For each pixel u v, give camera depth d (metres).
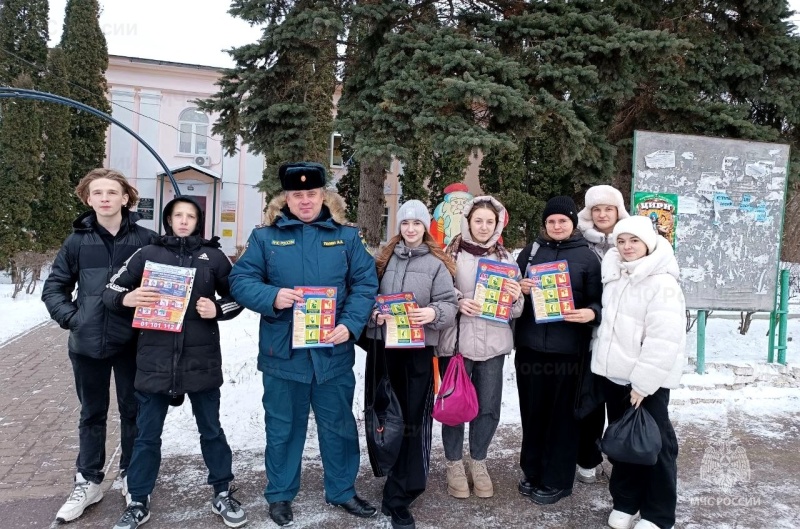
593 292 3.33
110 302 2.92
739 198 5.56
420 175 19.27
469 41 5.44
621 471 3.06
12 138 14.30
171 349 2.92
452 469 3.47
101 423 3.22
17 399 5.26
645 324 2.96
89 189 3.06
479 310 3.28
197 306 2.93
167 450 4.00
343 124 5.62
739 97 6.89
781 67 6.66
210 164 20.80
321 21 5.45
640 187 5.46
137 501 3.00
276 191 6.98
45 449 4.03
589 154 5.99
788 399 5.25
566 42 5.64
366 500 3.32
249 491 3.43
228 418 4.57
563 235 3.42
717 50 6.64
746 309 5.61
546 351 3.29
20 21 15.56
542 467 3.37
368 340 3.25
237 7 6.21
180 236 3.05
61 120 16.08
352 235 3.17
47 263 13.20
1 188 14.30
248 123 6.29
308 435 4.31
